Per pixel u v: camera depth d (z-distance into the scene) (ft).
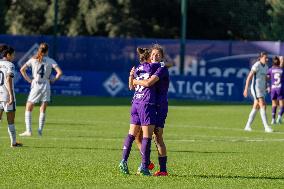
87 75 394.32
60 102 341.21
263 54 219.61
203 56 382.42
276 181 112.88
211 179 113.39
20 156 141.28
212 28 550.77
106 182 108.06
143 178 112.88
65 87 396.37
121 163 116.98
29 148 157.28
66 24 542.57
